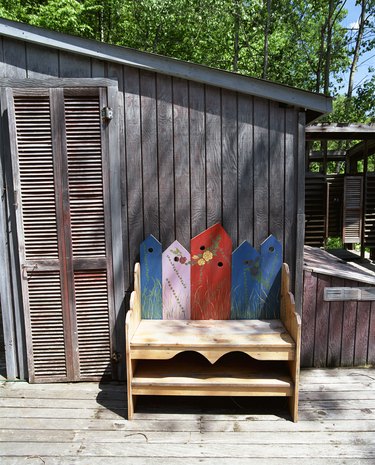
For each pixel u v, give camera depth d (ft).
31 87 7.89
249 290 8.53
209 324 8.21
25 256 8.22
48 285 8.32
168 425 7.09
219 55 37.11
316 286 8.89
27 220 8.16
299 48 40.04
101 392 8.23
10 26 7.69
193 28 33.09
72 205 8.15
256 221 8.44
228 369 7.72
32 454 6.32
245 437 6.72
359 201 19.15
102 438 6.72
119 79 8.05
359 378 8.70
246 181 8.36
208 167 8.32
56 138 7.97
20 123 7.93
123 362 8.60
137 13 33.12
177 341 7.16
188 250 8.47
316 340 9.11
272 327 8.00
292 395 7.13
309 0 37.29
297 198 8.39
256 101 8.17
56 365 8.57
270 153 8.29
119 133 8.17
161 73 8.04
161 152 8.26
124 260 8.47
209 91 8.14
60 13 27.22
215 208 8.39
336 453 6.28
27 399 7.97
